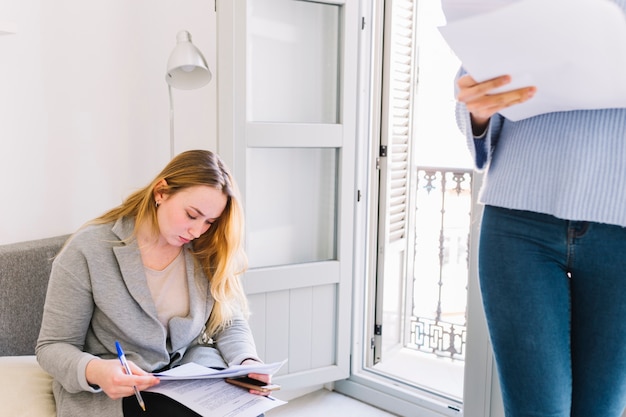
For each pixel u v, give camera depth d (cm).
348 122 263
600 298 97
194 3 267
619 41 81
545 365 101
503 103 95
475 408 224
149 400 143
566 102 94
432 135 462
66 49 227
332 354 276
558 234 99
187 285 164
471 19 85
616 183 93
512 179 103
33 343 189
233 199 161
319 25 263
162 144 263
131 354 153
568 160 97
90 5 233
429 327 379
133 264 153
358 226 281
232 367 142
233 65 237
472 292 220
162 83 260
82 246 152
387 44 293
